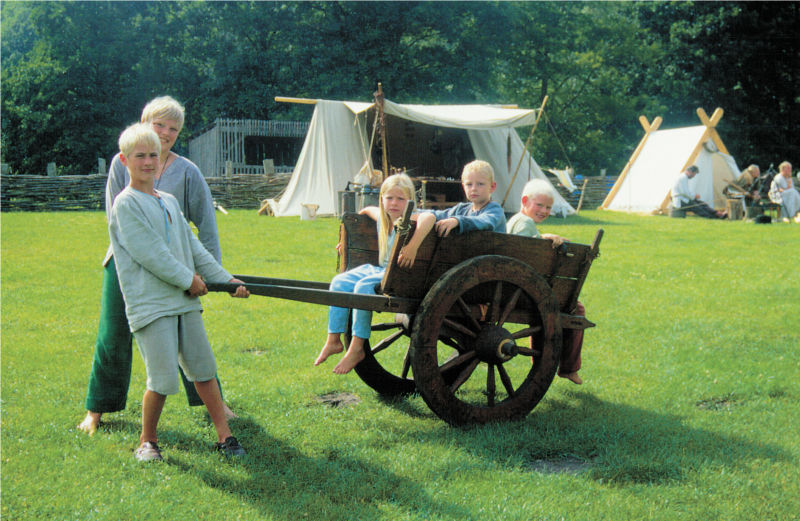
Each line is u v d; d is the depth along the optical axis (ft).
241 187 68.08
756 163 130.41
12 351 16.88
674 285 28.02
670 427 12.78
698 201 64.28
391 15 114.21
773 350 18.65
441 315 12.19
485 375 16.08
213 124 105.81
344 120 56.39
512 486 10.30
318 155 56.29
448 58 118.21
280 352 17.65
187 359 11.21
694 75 131.13
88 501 9.61
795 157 130.11
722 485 10.44
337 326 13.02
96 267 29.43
